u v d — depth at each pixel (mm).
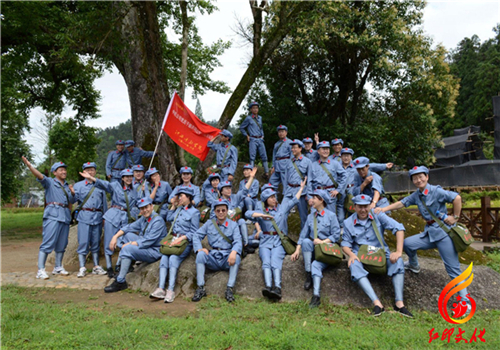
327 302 5699
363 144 16953
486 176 23484
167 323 4828
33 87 18156
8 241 14656
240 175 11508
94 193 8250
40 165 35094
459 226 5547
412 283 5918
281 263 6250
